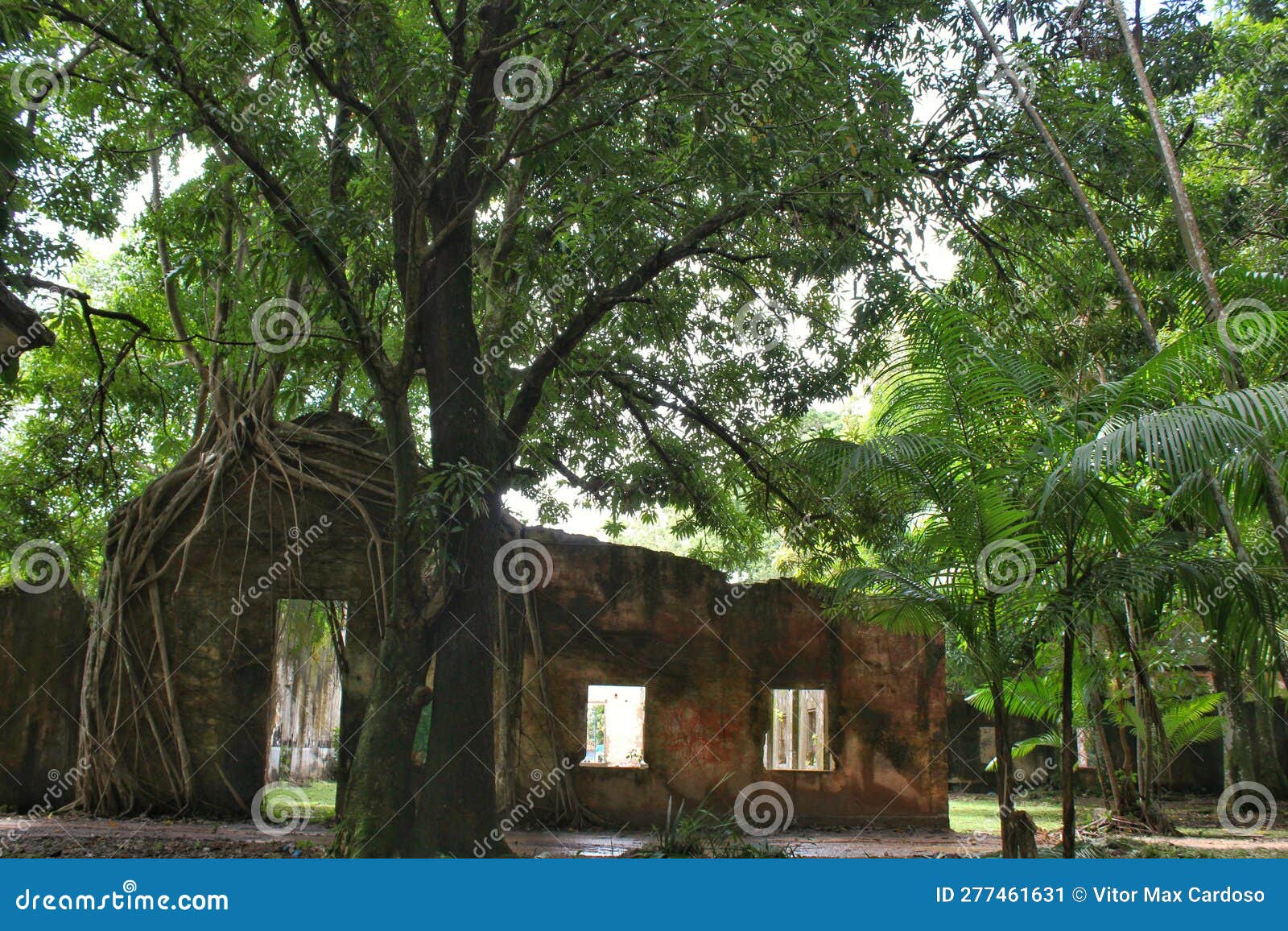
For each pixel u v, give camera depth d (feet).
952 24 41.14
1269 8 50.01
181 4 30.27
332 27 30.78
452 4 39.47
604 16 31.40
